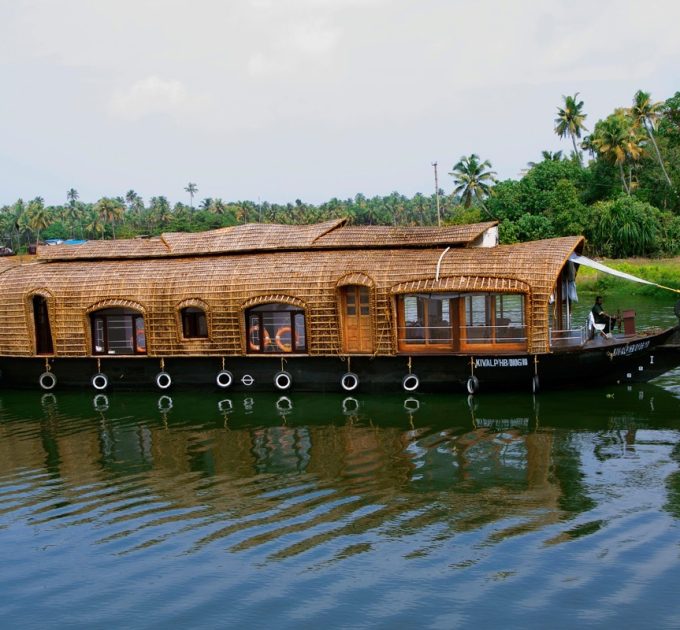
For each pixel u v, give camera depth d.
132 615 9.27
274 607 9.30
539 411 17.86
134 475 14.63
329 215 112.12
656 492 12.41
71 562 10.77
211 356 21.02
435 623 8.80
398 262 19.94
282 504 12.66
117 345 22.14
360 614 9.06
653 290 41.06
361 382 20.33
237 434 17.22
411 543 10.88
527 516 11.65
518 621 8.77
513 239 51.47
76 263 23.39
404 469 14.23
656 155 60.41
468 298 19.59
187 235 23.53
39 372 22.66
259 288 20.50
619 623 8.65
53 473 14.94
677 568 9.78
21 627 9.09
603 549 10.39
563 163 60.47
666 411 17.47
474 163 59.09
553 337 20.25
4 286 22.73
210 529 11.71
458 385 19.67
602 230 52.56
